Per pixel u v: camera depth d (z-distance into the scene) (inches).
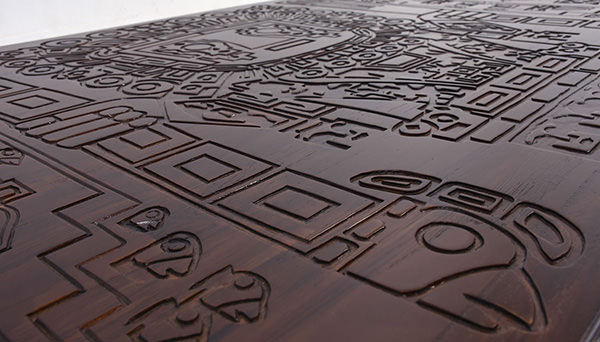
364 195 16.1
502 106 22.0
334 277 13.0
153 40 37.6
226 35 38.4
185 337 11.7
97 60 32.5
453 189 16.1
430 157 18.0
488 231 14.2
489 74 25.9
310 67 28.8
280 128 21.0
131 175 17.9
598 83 23.8
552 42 31.1
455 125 20.4
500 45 31.2
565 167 17.0
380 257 13.5
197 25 42.9
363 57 30.2
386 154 18.4
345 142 19.5
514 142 18.8
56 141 20.7
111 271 13.5
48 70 30.5
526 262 13.1
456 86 24.4
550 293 12.3
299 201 15.9
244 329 11.8
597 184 16.0
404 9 45.4
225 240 14.4
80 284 13.2
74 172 18.3
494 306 12.0
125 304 12.5
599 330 11.4
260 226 14.9
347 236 14.4
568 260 13.1
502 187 16.1
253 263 13.6
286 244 14.2
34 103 25.0
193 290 12.8
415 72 26.8
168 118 22.5
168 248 14.2
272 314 12.1
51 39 39.3
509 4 45.3
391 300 12.3
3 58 33.6
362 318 11.9
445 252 13.6
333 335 11.6
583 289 12.3
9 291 13.1
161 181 17.5
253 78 27.3
